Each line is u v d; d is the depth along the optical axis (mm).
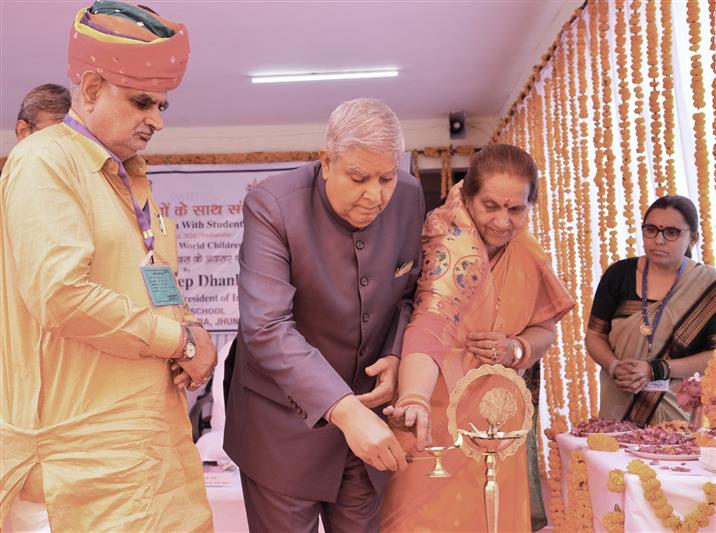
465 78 6129
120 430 1547
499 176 1827
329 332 1797
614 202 3494
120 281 1605
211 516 1735
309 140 7375
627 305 2635
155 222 1789
